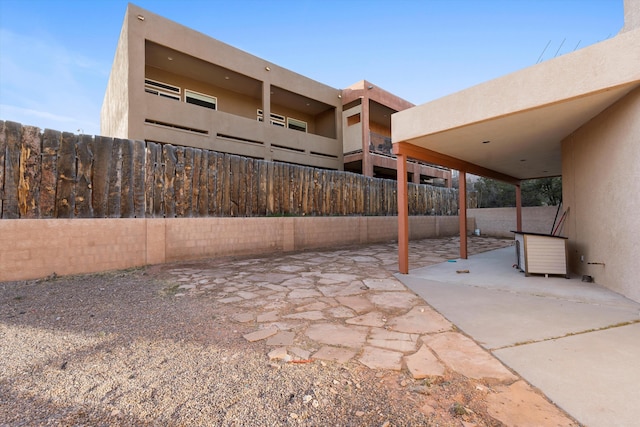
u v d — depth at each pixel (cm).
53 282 542
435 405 195
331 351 275
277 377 232
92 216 629
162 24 1033
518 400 197
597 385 211
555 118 495
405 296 462
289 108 1653
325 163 1538
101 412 190
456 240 1394
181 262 752
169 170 743
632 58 359
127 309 400
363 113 1535
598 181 498
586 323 333
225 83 1339
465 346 282
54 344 292
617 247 452
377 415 186
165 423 180
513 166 915
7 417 184
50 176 582
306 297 457
